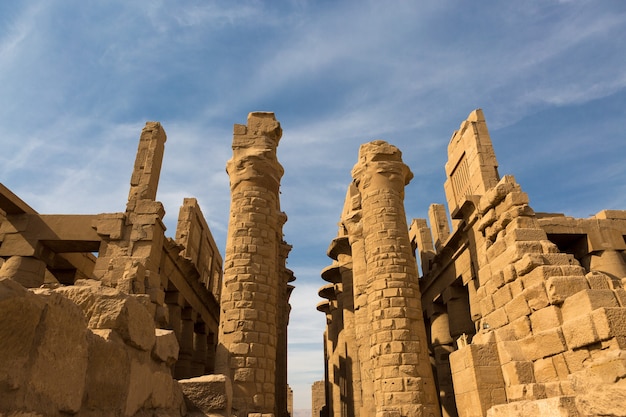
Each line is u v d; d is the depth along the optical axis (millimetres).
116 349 4566
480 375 9656
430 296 24828
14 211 17016
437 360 22953
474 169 17781
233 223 17047
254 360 14680
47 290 3711
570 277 9516
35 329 3195
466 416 9961
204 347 24797
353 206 23547
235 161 18172
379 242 18266
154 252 16109
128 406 4797
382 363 16094
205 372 26375
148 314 5508
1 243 16609
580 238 18234
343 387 25219
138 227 16141
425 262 25750
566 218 18109
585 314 8359
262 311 15664
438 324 23609
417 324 16797
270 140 18828
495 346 10062
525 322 9859
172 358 6395
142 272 14938
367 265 18594
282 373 23766
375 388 16203
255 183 17703
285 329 25375
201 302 24734
